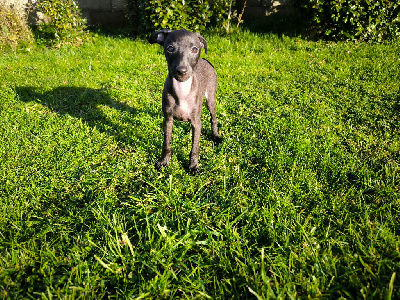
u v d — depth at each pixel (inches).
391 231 20.4
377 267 17.4
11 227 21.5
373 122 35.9
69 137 33.5
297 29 76.2
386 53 59.6
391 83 45.7
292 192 24.3
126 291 17.0
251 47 67.7
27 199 25.0
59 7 68.1
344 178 26.0
